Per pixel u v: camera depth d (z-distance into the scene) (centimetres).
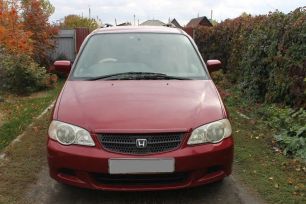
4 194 460
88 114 427
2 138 683
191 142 412
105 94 461
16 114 873
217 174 428
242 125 745
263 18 984
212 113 434
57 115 438
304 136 618
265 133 688
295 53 754
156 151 407
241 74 1059
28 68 1205
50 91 1245
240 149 608
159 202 446
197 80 508
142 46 559
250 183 489
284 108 759
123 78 507
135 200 451
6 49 1232
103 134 411
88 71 525
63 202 448
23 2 1485
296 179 496
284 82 782
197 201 448
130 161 402
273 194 457
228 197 458
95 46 560
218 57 1417
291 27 788
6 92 1177
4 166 543
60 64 582
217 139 424
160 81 498
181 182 418
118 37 574
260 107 853
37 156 584
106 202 447
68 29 1783
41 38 1524
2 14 1241
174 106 436
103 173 409
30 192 468
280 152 596
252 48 954
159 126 409
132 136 407
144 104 437
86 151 410
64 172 429
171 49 558
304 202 437
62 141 422
